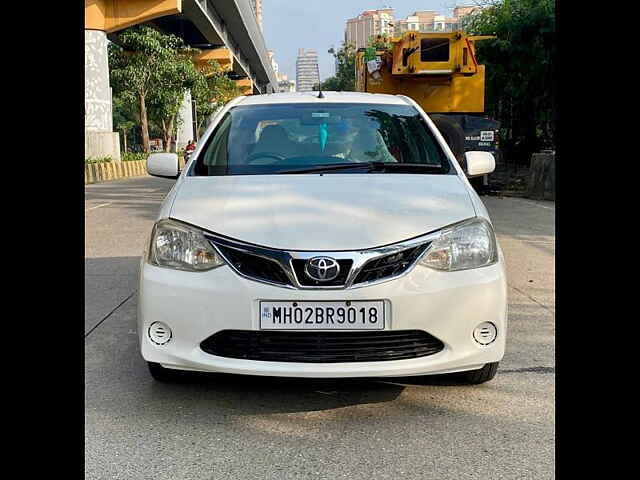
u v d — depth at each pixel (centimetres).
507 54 1736
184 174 400
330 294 306
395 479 270
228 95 5000
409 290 310
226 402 342
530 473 274
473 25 1989
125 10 2588
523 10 1709
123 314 509
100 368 390
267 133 434
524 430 312
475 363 323
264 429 313
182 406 338
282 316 307
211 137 434
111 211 1176
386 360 312
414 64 1231
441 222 330
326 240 313
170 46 3238
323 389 358
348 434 308
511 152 1889
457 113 1277
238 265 314
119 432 309
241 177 384
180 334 316
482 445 298
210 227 325
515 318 499
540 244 815
